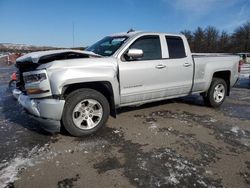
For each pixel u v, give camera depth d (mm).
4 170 3211
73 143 4055
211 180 3066
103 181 3004
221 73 6750
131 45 4852
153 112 5887
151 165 3389
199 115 5781
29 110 4102
